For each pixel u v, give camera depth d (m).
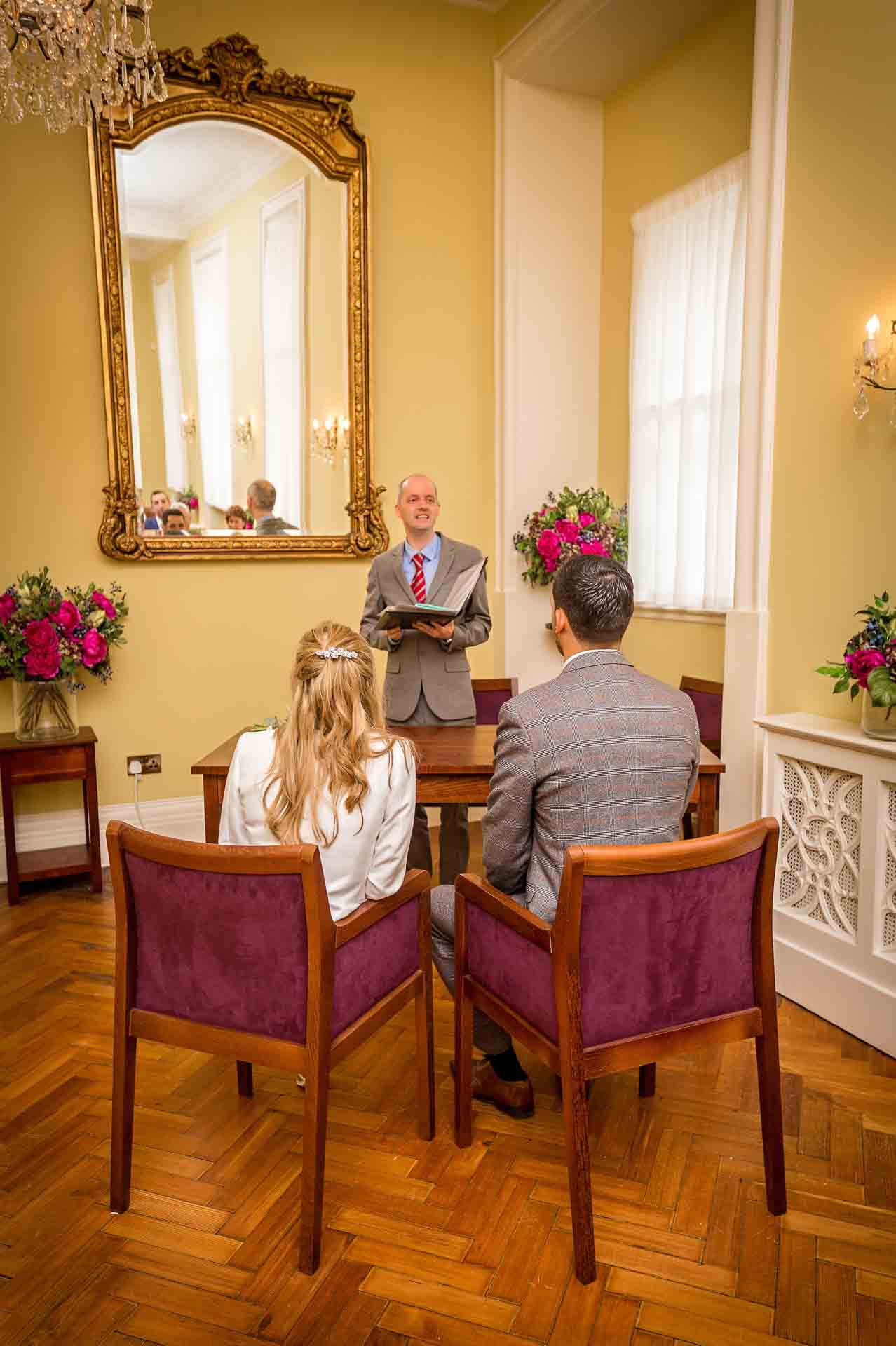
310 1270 1.76
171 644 4.18
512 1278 1.76
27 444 3.83
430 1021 2.17
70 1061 2.56
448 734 3.02
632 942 1.73
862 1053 2.59
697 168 4.12
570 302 4.77
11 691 3.92
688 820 3.41
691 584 4.17
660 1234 1.88
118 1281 1.74
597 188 4.77
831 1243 1.85
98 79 2.57
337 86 4.22
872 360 2.61
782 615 3.12
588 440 4.91
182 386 4.03
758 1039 1.91
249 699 4.36
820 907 2.83
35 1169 2.08
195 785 4.30
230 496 4.18
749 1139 2.20
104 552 3.97
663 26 4.04
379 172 4.35
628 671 1.93
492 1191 2.01
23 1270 1.77
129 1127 1.92
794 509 3.05
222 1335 1.62
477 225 4.61
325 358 4.27
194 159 3.92
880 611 2.57
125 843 1.81
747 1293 1.72
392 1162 2.11
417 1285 1.74
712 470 3.92
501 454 4.75
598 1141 2.20
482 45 4.51
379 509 4.47
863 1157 2.13
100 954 3.25
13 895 3.71
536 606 4.85
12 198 3.70
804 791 2.87
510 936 1.92
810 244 2.93
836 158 2.81
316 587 4.44
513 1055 2.33
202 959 1.80
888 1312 1.67
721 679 4.05
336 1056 1.80
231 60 3.91
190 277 3.98
